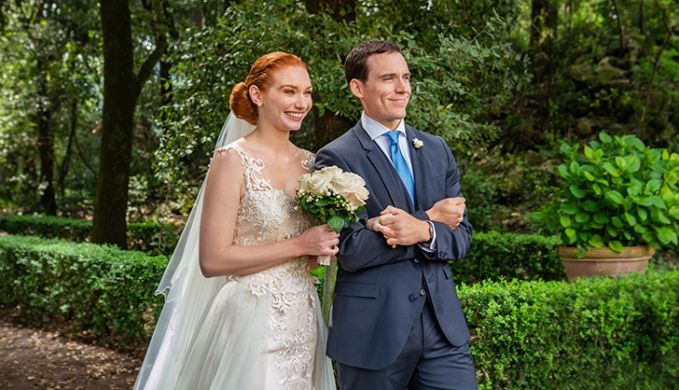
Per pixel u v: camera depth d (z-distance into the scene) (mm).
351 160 2520
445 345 2463
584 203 4590
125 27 8586
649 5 13586
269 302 2553
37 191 14523
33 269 6895
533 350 3523
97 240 8586
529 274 7086
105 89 8625
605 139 4926
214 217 2531
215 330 2623
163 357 2859
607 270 4617
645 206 4480
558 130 12242
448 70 5613
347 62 2611
